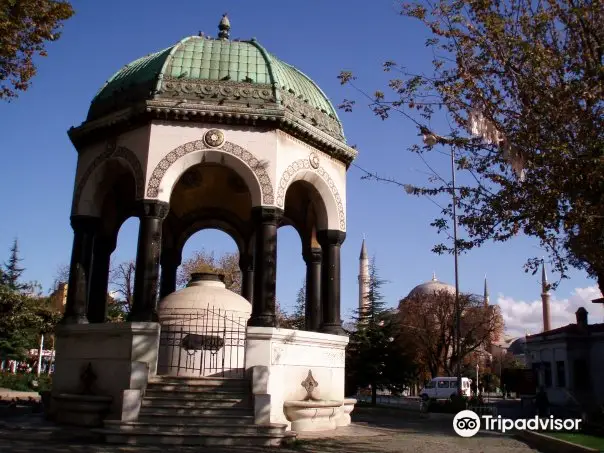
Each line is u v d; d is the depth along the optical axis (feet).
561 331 130.93
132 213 72.02
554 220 41.60
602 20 41.42
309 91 67.41
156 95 57.62
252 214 57.62
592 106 40.55
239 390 50.19
